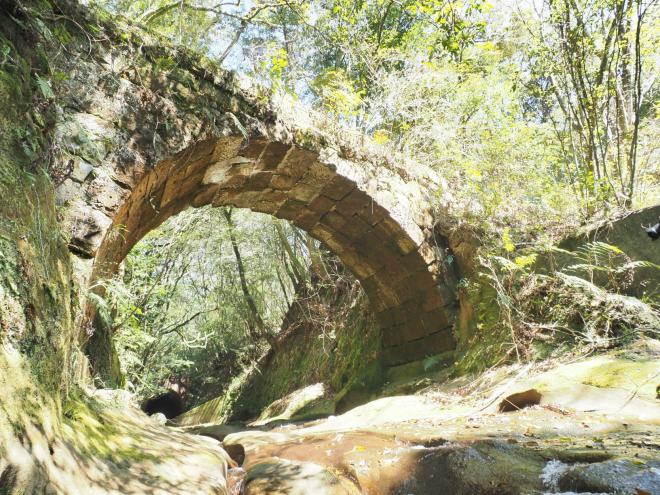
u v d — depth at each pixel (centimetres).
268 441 425
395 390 856
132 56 475
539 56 766
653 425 315
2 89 248
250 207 783
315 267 1416
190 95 517
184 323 1373
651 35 714
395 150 849
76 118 427
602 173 788
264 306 1669
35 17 362
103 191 427
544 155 884
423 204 839
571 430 331
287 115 631
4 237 188
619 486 208
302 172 702
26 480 140
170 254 1241
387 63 986
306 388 1212
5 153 233
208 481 252
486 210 786
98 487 183
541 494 227
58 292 236
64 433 198
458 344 816
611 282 595
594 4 670
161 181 533
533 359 601
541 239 693
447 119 888
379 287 952
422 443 355
